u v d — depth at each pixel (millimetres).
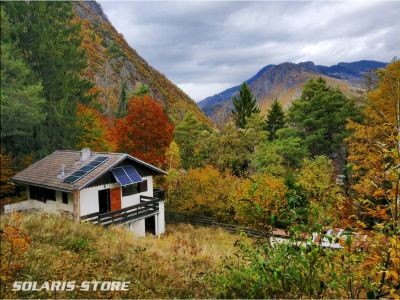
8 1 22453
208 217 30344
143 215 24266
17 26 22562
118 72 91312
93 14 120000
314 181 24078
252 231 25031
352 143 21953
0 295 6707
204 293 7754
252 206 6426
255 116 42344
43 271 8055
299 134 40438
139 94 50281
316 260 4883
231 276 6875
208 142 38562
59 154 25250
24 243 8289
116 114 54938
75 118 27156
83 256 9742
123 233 15477
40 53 24031
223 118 61500
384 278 4402
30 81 21734
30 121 19297
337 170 33844
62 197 22250
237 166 38469
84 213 21547
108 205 23500
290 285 5594
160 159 32594
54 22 28016
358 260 4730
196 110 113312
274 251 5641
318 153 39125
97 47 95875
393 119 19141
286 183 26734
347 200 5090
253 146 38969
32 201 24125
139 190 25969
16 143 23172
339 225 5117
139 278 8727
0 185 24469
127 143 32719
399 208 4688
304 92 44844
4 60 18016
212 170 31141
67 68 28328
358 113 36375
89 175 21266
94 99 37438
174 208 32250
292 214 5551
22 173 24125
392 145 5949
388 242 4430
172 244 14648
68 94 26812
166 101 99562
